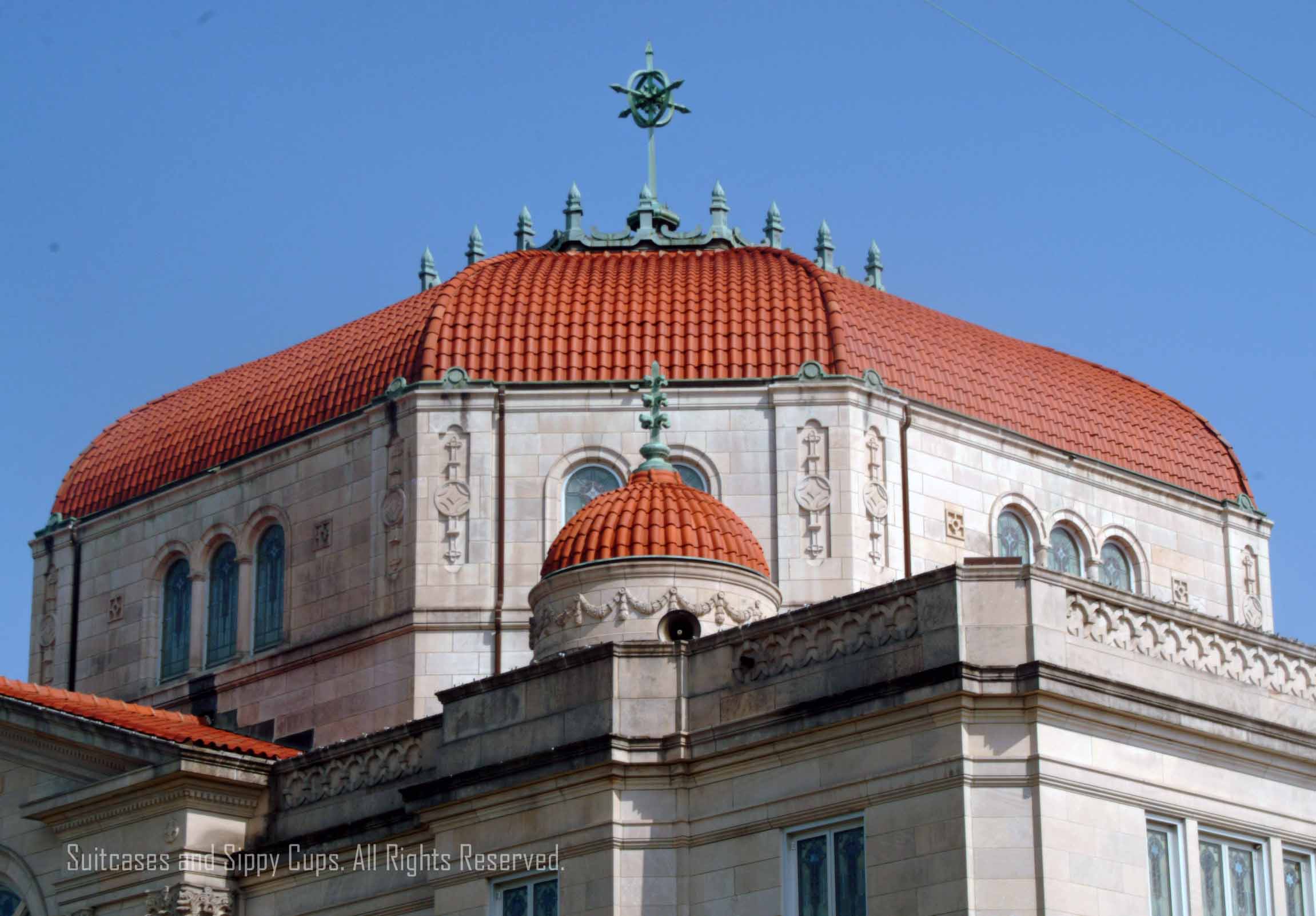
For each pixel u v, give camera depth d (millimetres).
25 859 70188
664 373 80062
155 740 66562
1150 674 54750
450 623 77938
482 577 78438
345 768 65125
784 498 78312
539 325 81562
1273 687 57938
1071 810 51875
